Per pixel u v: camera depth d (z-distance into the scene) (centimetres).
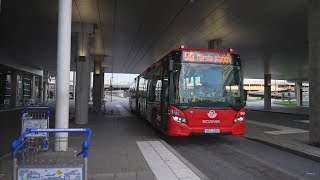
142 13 1409
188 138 1184
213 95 1000
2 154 786
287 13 1359
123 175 596
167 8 1323
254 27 1619
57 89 764
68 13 768
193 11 1357
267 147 1000
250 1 1209
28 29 1742
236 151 928
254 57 2645
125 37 1986
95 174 599
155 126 1267
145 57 2988
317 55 932
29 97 3828
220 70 1023
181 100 978
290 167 727
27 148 408
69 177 340
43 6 1291
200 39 1962
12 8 1320
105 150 848
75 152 398
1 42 2169
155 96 1289
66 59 766
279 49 2247
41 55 2830
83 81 1597
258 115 2642
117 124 1572
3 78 2977
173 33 1816
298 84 5428
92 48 2469
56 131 393
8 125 1455
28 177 337
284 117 2366
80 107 1581
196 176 599
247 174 661
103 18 1514
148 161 720
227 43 2056
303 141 1050
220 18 1459
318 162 784
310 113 961
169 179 578
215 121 980
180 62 1004
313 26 946
